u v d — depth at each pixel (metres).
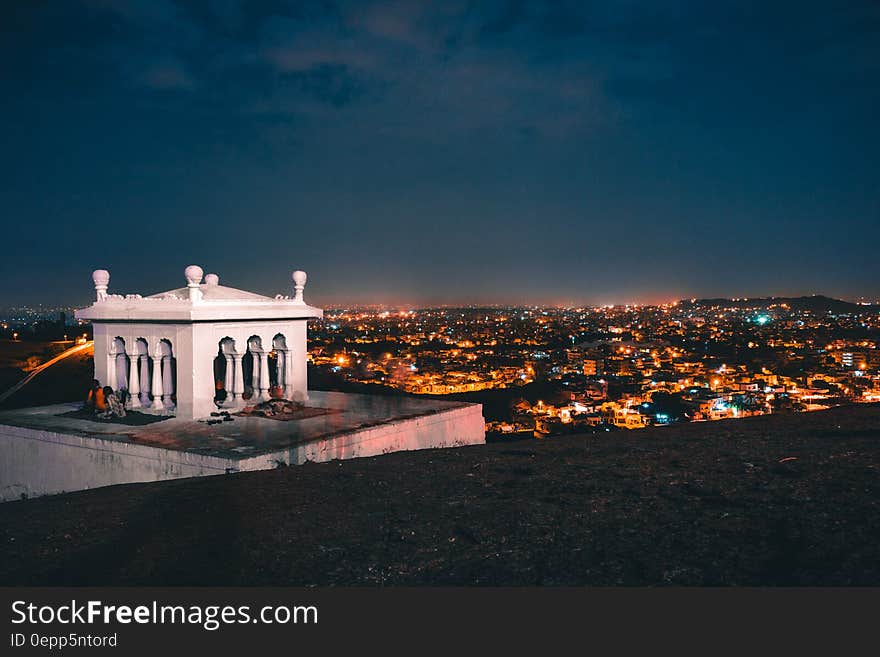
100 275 15.66
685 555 5.80
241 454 11.26
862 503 6.73
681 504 7.11
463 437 16.02
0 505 9.13
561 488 8.00
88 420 14.34
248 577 5.80
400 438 14.14
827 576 5.27
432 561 5.96
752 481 7.84
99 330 15.62
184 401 14.52
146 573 5.97
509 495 7.82
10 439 13.74
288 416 14.76
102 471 12.41
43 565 6.29
